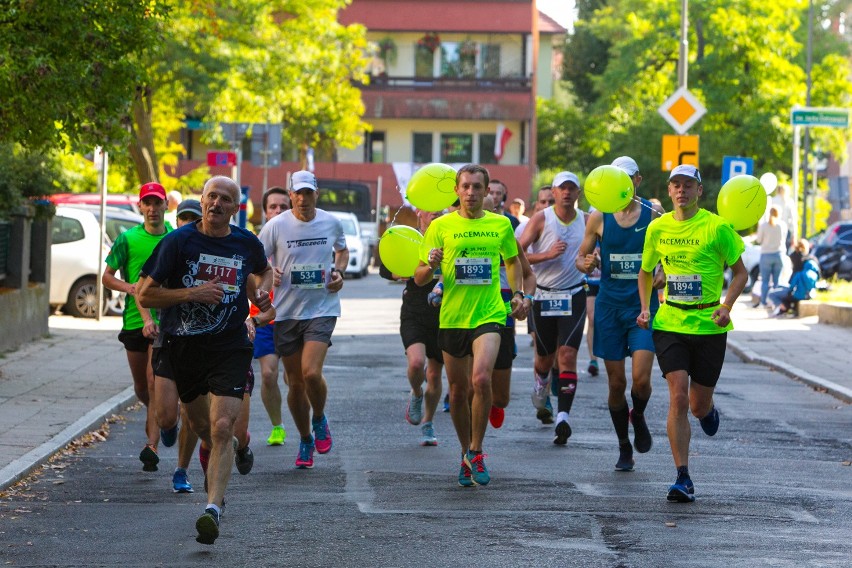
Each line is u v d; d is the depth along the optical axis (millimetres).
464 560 19984
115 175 105000
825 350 57938
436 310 32250
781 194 91562
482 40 183125
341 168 181000
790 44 149125
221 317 22281
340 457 30312
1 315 50844
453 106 180250
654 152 161625
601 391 42938
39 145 41438
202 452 24797
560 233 33781
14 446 30484
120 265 28875
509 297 34469
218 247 22422
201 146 173375
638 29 154750
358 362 51281
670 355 25672
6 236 53344
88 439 33062
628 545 20984
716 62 149375
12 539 21844
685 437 25125
